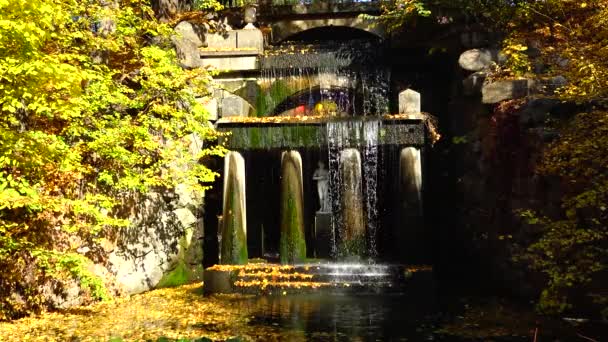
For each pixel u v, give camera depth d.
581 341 7.66
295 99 17.38
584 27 10.98
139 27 12.62
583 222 8.66
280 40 19.44
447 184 15.21
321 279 12.20
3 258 9.16
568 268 8.18
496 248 11.77
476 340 7.87
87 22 11.16
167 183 11.81
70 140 10.59
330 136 13.40
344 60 16.88
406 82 16.75
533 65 12.43
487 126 12.29
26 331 8.63
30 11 7.82
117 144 10.44
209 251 15.24
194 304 10.95
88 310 10.36
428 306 10.40
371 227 14.53
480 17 14.90
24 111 9.41
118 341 8.10
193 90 13.12
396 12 16.38
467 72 13.65
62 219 10.32
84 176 10.87
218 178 15.55
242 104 14.27
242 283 12.24
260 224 15.70
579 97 8.66
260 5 19.27
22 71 7.96
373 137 13.42
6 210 9.43
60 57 9.03
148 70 11.57
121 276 11.95
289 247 13.41
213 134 13.20
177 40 14.59
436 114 16.38
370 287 11.91
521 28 14.02
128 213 12.26
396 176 14.46
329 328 8.77
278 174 15.96
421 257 13.12
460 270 14.02
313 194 15.67
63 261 8.86
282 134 13.46
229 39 17.17
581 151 7.97
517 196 10.84
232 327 8.92
